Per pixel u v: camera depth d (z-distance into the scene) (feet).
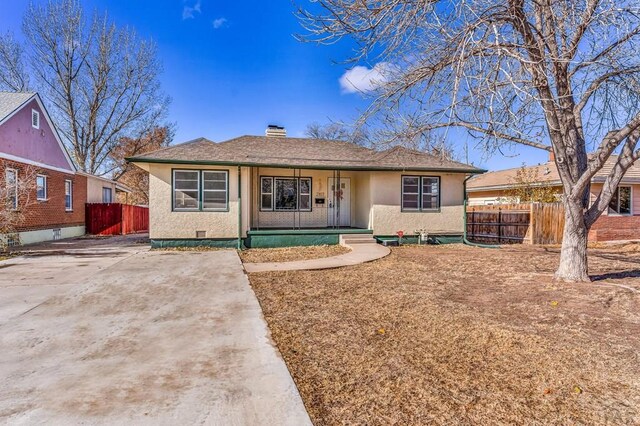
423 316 15.79
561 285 20.86
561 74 18.75
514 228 47.14
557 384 9.78
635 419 8.17
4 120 39.68
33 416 8.10
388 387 9.62
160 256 33.01
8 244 40.09
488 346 12.43
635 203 52.13
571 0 16.78
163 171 37.22
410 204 43.34
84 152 85.05
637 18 16.33
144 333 13.62
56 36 77.46
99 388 9.39
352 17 16.58
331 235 41.24
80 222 58.80
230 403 8.67
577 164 21.09
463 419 8.16
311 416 8.23
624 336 13.28
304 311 16.57
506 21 17.26
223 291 20.31
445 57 18.51
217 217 38.24
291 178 46.52
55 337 13.21
